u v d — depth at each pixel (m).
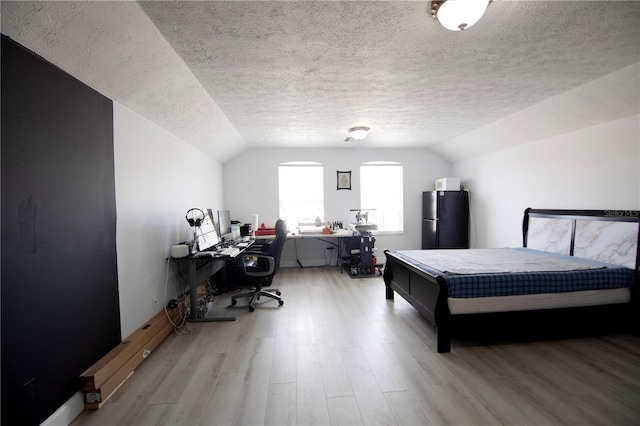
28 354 1.34
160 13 1.48
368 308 3.21
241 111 3.15
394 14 1.52
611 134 2.85
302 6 1.44
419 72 2.24
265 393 1.76
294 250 5.31
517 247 3.85
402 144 5.03
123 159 2.15
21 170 1.31
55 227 1.51
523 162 3.92
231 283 3.96
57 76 1.53
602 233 2.86
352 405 1.64
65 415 1.51
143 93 2.15
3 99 1.23
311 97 2.76
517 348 2.30
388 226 5.49
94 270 1.81
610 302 2.41
